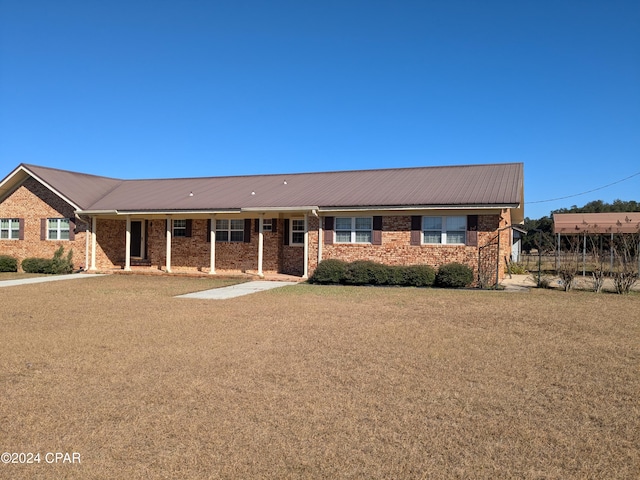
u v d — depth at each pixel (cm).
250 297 1466
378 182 2211
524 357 745
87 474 400
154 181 2795
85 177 2705
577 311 1180
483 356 749
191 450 440
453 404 549
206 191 2431
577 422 501
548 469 407
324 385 611
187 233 2339
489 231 1775
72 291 1608
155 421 500
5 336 888
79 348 797
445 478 394
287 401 555
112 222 2495
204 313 1149
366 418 509
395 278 1795
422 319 1068
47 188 2467
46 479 393
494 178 2008
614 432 477
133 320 1056
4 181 2478
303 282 1964
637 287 1775
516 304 1304
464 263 1798
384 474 400
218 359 729
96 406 540
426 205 1803
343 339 863
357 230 1966
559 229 2422
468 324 1009
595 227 2342
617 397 572
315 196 2111
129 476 397
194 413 521
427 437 466
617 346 818
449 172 2209
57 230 2455
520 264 2686
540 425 493
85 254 2381
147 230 2597
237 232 2269
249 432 475
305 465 414
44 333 916
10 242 2552
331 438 462
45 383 620
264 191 2302
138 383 618
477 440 460
